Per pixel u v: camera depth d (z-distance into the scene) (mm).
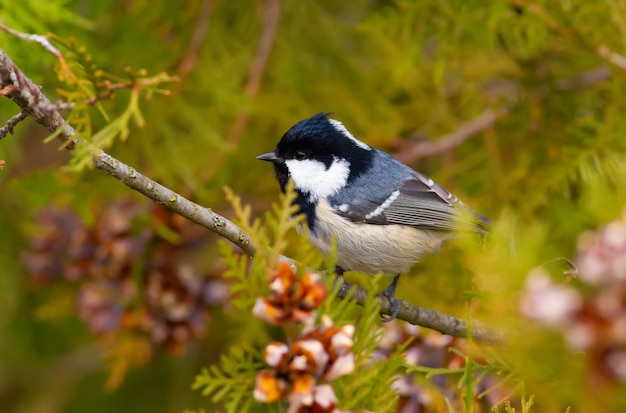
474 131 3174
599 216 2982
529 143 3160
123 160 3158
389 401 2994
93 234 3123
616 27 3137
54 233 3135
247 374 2982
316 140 3094
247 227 2982
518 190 3146
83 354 3193
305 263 2980
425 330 3062
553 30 3143
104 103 3127
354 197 3092
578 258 2982
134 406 3186
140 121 3020
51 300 3164
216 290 3117
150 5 3174
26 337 3188
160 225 3115
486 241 3006
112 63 3150
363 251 3092
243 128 3168
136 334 3117
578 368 2975
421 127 3186
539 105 3164
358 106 3188
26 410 3182
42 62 3109
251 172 3182
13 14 3094
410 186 3098
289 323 2975
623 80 3139
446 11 3139
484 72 3174
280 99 3186
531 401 2988
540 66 3164
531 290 2975
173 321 3117
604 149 3133
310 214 3092
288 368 2973
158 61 3168
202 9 3180
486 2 3137
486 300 2994
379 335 2986
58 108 3004
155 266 3119
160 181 3158
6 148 3135
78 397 3186
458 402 3045
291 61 3191
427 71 3188
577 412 2984
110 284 3117
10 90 2998
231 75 3174
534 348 2980
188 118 3164
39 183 3135
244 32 3191
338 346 2973
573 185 3152
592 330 2967
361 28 3145
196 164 3168
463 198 3158
